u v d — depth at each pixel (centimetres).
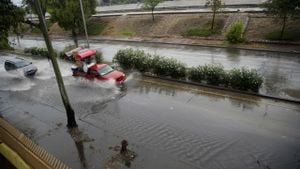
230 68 1936
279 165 966
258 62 2006
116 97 1652
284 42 2267
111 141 1198
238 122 1255
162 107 1466
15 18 1262
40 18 1147
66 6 3384
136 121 1345
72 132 1302
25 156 934
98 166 1039
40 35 4281
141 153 1094
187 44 2664
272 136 1128
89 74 1831
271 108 1358
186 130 1227
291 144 1069
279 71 1806
